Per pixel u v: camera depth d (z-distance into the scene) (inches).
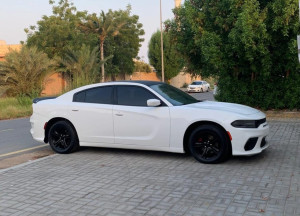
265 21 475.2
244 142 249.3
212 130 255.0
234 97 544.4
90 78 1016.9
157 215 169.2
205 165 255.9
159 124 272.4
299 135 358.3
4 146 384.5
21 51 1138.7
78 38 1434.5
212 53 497.7
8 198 200.2
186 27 573.3
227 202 182.4
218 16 508.1
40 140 323.3
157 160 275.3
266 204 178.2
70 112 306.7
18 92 1125.7
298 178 217.8
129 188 209.8
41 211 179.6
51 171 254.2
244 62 517.3
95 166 263.9
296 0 442.3
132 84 293.4
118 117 287.4
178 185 212.4
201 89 1601.9
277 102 518.9
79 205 185.8
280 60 508.1
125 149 318.7
